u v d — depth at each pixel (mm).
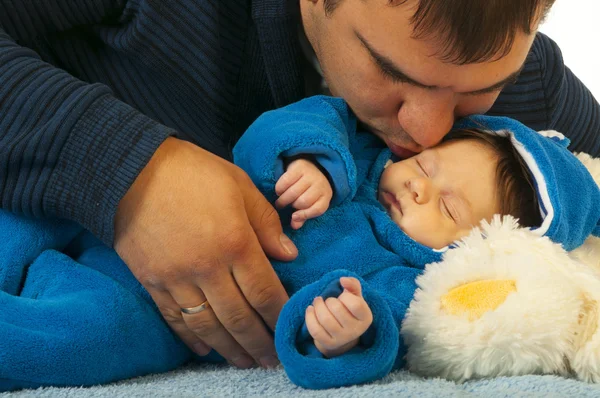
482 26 810
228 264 832
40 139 845
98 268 936
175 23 1058
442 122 935
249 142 990
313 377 786
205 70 1078
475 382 798
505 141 1036
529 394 718
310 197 930
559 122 1348
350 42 916
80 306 853
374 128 1028
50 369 815
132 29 1066
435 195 1011
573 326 809
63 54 1122
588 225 1034
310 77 1153
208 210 833
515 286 830
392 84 915
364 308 770
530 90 1300
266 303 849
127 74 1118
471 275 851
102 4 1079
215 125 1117
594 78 2135
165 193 838
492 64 860
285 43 1045
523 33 845
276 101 1115
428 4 807
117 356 852
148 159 837
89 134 850
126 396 753
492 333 794
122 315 861
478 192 1007
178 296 850
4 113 880
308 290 808
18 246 914
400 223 1012
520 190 1007
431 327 824
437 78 872
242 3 1069
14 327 818
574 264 866
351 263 949
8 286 904
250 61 1097
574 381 766
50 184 851
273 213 911
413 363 850
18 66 908
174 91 1105
